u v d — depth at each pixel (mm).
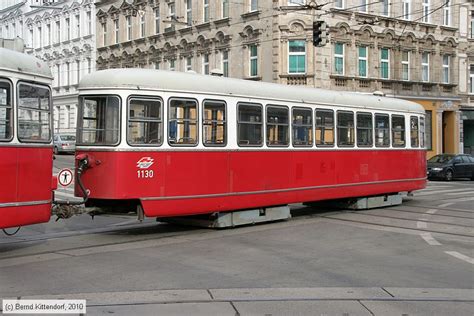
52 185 10430
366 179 16859
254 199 13336
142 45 45531
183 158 11914
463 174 32500
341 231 12984
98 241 11500
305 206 18297
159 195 11516
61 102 57531
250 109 13344
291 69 33688
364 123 16891
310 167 14906
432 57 41031
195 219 13375
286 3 33500
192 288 7629
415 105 19359
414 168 19031
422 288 7789
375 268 9070
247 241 11531
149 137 11484
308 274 8570
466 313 6609
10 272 8562
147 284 7828
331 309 6691
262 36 34344
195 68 40031
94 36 52344
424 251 10617
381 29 37312
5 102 9211
